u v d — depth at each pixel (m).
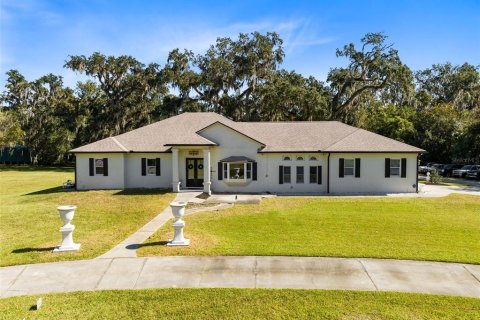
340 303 6.76
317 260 9.18
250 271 8.45
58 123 51.75
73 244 10.30
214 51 42.03
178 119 26.67
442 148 38.75
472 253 9.72
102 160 23.27
